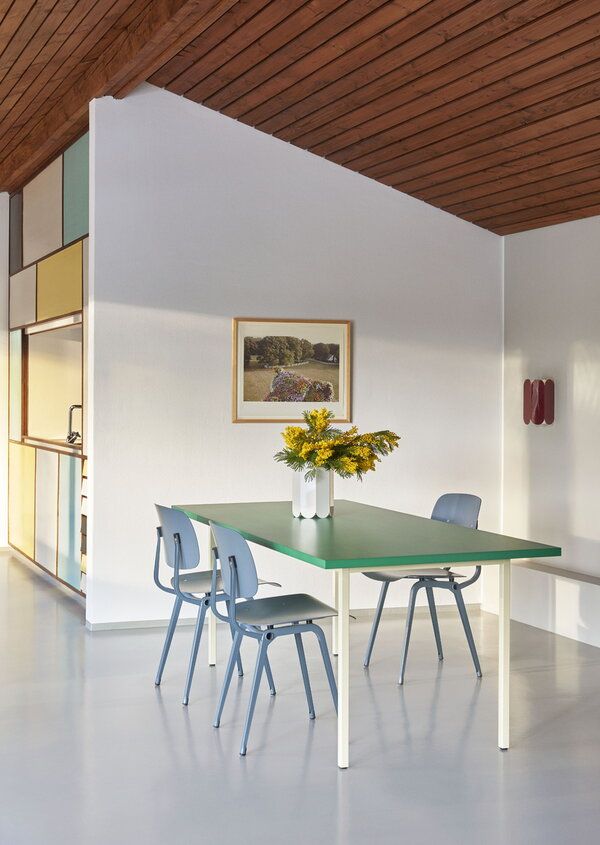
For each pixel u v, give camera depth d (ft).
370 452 17.51
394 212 24.44
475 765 14.19
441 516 20.03
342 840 11.75
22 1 17.11
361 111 20.79
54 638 21.44
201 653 20.30
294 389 23.76
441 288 24.81
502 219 24.02
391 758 14.44
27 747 14.76
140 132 22.52
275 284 23.61
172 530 16.96
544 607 22.77
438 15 16.31
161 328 22.77
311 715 16.19
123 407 22.56
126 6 18.04
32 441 29.22
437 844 11.66
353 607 24.23
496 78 17.67
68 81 22.11
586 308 22.22
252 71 20.58
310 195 23.84
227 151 23.20
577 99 17.46
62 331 29.07
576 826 12.17
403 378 24.59
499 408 25.25
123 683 18.07
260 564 23.66
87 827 12.06
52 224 26.27
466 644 21.26
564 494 22.95
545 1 15.02
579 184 20.67
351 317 24.20
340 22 17.53
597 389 21.88
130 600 22.59
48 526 27.22
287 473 23.73
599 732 15.67
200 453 23.11
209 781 13.53
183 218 22.89
